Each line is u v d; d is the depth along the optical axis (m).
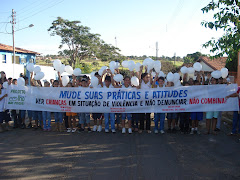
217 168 4.40
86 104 7.09
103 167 4.47
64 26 38.97
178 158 4.94
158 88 6.83
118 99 6.95
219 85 6.68
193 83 7.32
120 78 6.84
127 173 4.18
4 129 7.55
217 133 7.09
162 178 3.96
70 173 4.21
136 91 6.88
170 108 6.83
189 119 7.33
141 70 6.97
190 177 4.00
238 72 15.05
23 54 28.53
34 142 6.20
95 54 40.84
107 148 5.66
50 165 4.59
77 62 40.09
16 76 18.86
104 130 7.59
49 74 20.70
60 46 39.66
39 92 7.38
